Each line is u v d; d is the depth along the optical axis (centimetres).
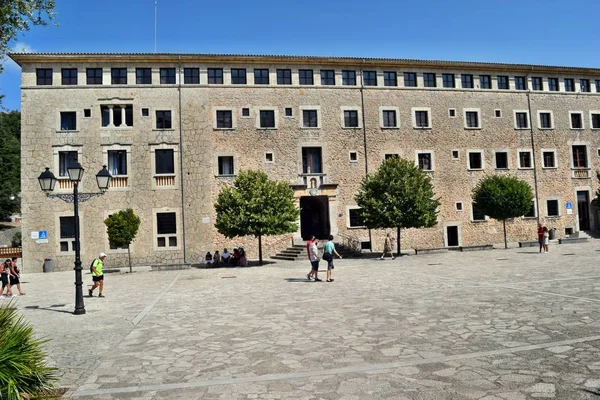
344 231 3691
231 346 919
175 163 3453
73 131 3347
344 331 1001
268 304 1423
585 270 1914
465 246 3725
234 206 3050
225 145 3538
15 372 618
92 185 3341
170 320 1237
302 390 645
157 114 3481
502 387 621
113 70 3459
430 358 770
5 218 6538
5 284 1955
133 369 790
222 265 3178
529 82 4216
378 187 3303
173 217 3438
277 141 3625
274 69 3678
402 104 3884
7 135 6197
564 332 900
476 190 3816
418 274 2097
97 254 3303
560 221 4178
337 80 3794
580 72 4316
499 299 1309
